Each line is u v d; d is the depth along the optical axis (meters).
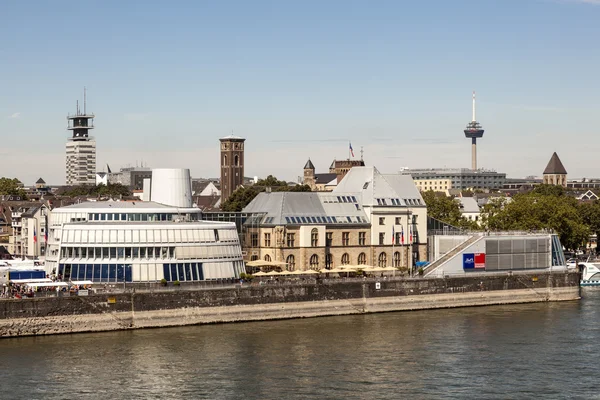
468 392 125.25
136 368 136.25
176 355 145.00
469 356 147.25
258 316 177.88
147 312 166.00
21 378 130.00
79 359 141.12
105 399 120.56
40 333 156.88
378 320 182.12
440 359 144.75
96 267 176.12
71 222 182.88
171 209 193.88
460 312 195.38
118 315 163.38
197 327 169.00
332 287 187.38
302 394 123.31
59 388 125.31
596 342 159.12
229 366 138.38
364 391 125.06
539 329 172.25
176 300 169.00
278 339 159.25
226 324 173.25
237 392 124.00
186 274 180.00
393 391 125.31
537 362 143.12
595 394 124.56
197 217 199.88
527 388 127.38
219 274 184.25
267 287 179.00
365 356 146.50
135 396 121.81
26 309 155.50
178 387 126.31
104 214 189.50
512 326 175.88
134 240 177.50
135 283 174.62
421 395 123.44
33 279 174.75
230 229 189.62
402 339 161.12
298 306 182.75
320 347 153.00
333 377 132.50
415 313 193.25
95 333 160.75
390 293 194.75
